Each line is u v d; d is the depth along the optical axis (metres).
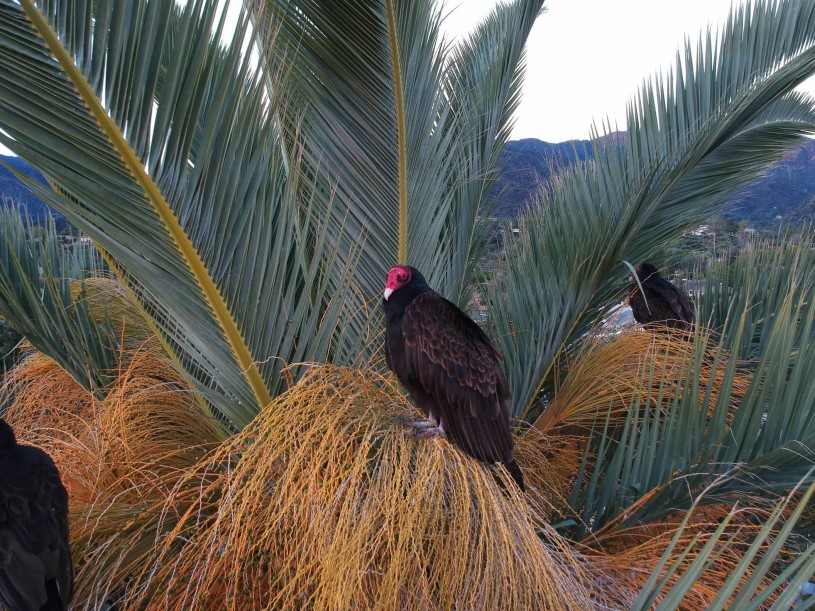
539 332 3.89
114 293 4.05
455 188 4.13
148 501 2.69
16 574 2.10
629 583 2.46
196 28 2.04
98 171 2.11
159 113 2.07
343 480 2.13
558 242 4.03
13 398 3.81
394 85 3.15
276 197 3.10
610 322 4.02
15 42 1.81
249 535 2.18
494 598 2.04
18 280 3.40
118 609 2.49
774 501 2.56
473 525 2.24
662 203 4.25
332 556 1.93
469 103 4.68
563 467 3.46
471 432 2.55
